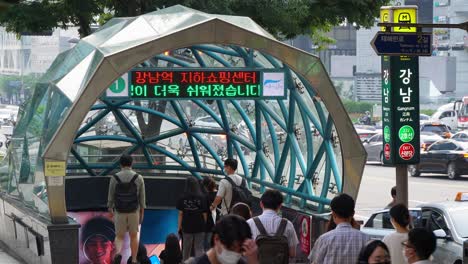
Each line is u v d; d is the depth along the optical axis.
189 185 16.19
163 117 19.91
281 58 14.74
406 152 15.98
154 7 24.89
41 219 15.44
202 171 21.05
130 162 16.19
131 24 15.79
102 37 16.23
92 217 18.22
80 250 18.03
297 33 27.50
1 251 19.95
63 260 14.60
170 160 22.48
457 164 41.75
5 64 118.12
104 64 14.18
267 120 18.03
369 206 31.83
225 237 7.03
